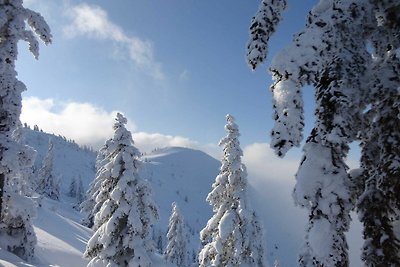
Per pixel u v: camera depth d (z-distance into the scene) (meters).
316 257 5.43
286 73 5.88
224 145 22.97
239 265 21.39
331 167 5.81
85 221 53.72
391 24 6.12
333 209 5.57
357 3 5.96
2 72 14.61
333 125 5.58
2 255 16.67
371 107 6.08
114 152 21.39
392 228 5.49
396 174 5.14
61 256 29.06
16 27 14.94
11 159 14.62
